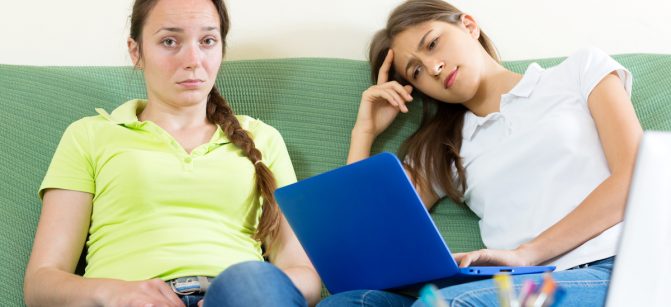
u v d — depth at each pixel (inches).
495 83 71.8
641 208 31.5
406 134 74.4
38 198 63.2
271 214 60.5
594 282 51.7
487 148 69.0
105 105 68.6
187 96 61.4
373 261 50.1
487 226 67.7
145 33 61.8
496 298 46.3
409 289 51.4
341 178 47.6
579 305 50.3
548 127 65.1
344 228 49.4
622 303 31.8
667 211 31.4
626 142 61.2
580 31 81.0
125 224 57.9
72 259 57.4
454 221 71.0
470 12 80.0
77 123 62.6
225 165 60.9
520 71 74.6
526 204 64.7
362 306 48.6
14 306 58.6
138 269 55.6
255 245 61.1
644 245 31.5
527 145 65.7
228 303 41.8
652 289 31.5
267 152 64.9
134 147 60.5
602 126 63.6
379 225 48.0
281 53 78.4
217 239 58.4
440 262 47.4
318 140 71.7
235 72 72.1
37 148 65.1
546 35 80.8
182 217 58.5
